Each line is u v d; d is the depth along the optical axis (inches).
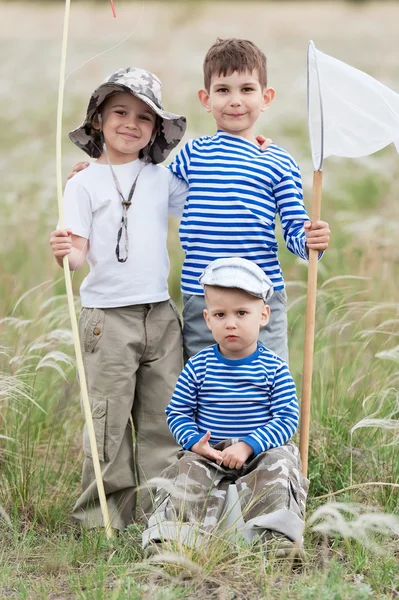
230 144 211.6
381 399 236.7
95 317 206.2
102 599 160.7
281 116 616.7
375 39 995.3
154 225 209.5
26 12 1198.9
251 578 171.3
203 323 208.8
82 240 205.3
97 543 187.8
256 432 186.2
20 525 203.6
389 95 201.8
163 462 208.8
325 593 160.7
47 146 557.0
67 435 244.1
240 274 186.2
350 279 310.7
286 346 213.0
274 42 954.7
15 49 909.2
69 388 253.6
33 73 781.9
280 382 190.2
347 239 375.6
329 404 238.1
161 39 882.1
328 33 1053.8
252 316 187.2
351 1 1391.5
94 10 1149.7
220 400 189.8
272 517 177.2
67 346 278.2
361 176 465.4
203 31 992.9
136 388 212.5
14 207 398.0
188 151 215.5
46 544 190.7
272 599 162.9
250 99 207.9
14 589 171.0
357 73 202.7
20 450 223.9
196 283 207.9
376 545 185.0
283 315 211.3
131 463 209.5
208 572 169.6
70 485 221.1
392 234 325.7
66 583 173.9
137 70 209.9
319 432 229.0
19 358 234.5
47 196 400.2
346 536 181.2
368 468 219.9
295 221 206.2
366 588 161.9
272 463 183.2
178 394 192.7
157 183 211.6
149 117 208.5
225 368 190.2
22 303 292.4
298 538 177.3
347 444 228.1
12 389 223.0
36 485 216.7
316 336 256.7
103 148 215.6
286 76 741.3
